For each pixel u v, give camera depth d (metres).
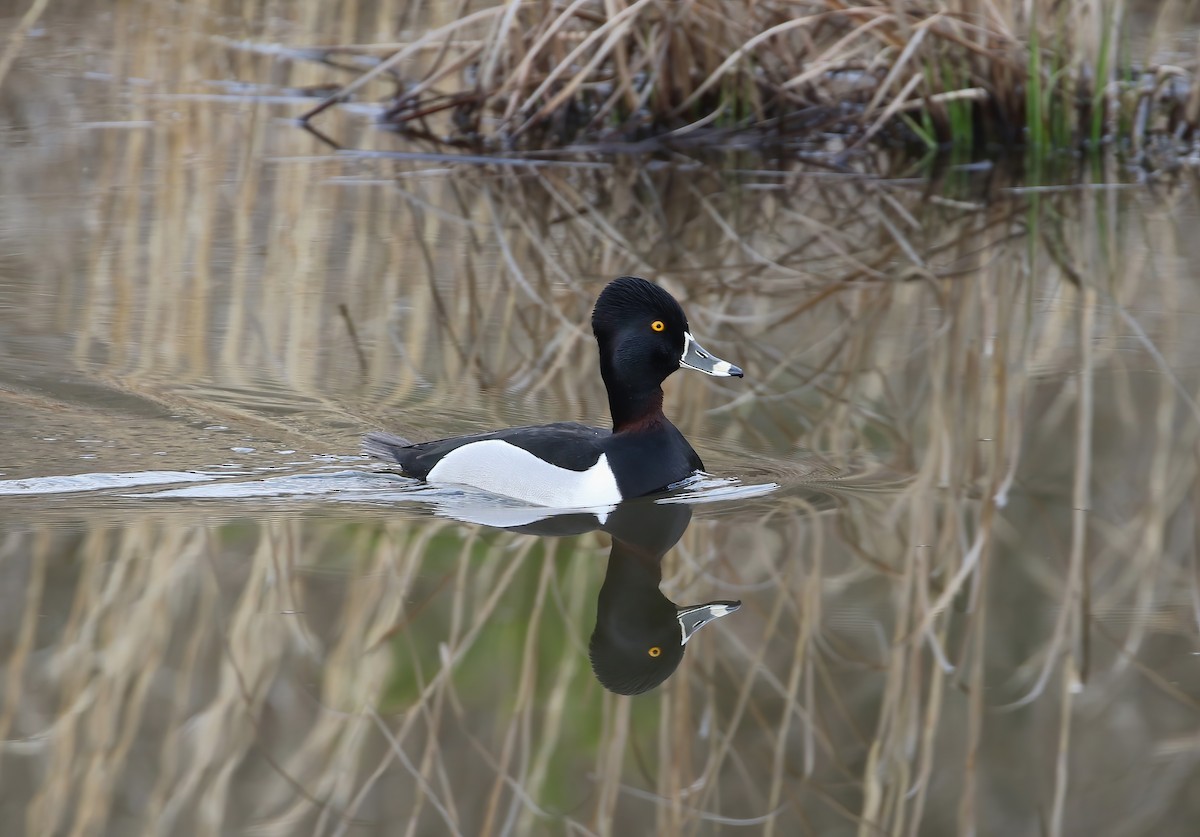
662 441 11.71
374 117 25.06
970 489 11.60
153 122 24.20
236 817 7.68
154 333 14.55
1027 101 22.83
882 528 10.91
